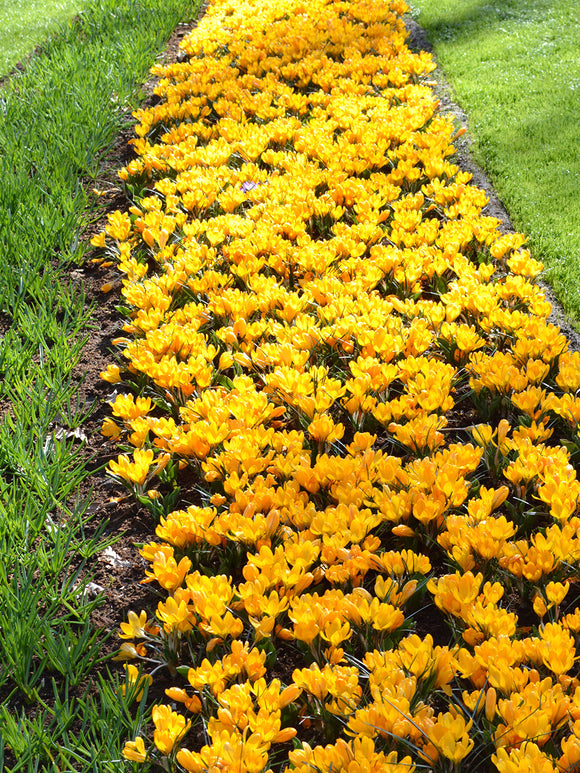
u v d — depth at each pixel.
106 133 5.72
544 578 2.21
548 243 4.16
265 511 2.50
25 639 2.14
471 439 3.00
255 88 6.54
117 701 1.97
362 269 3.84
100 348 3.78
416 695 1.86
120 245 4.21
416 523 2.50
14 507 2.62
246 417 2.83
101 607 2.43
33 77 6.49
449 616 2.21
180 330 3.36
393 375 3.01
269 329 3.42
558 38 7.20
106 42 7.14
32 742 1.88
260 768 1.67
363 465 2.56
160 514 2.70
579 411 2.77
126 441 3.19
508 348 3.43
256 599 2.05
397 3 7.91
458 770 1.70
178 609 2.04
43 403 3.24
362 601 1.98
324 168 5.15
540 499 2.49
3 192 4.64
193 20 8.71
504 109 5.86
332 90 6.21
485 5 8.39
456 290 3.51
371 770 1.61
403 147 5.06
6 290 3.95
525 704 1.73
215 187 4.73
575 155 5.05
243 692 1.81
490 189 4.88
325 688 1.85
